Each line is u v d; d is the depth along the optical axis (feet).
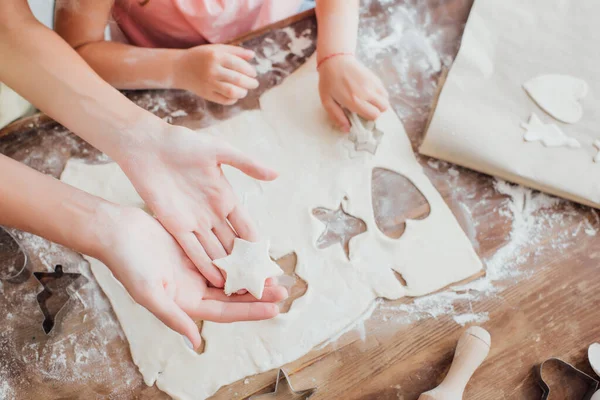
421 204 3.06
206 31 3.74
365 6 3.49
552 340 2.80
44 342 2.71
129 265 2.29
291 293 2.86
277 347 2.73
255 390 2.66
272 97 3.25
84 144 3.07
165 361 2.69
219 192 2.66
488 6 3.35
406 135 3.21
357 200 3.04
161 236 2.52
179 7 3.55
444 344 2.77
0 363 2.68
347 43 3.19
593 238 3.02
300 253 2.93
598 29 3.29
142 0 3.56
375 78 3.10
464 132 3.04
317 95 3.28
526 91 3.15
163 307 2.23
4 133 3.03
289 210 3.01
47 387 2.64
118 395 2.64
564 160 3.02
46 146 3.04
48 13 4.23
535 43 3.26
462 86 3.17
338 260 2.91
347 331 2.77
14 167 2.43
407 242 2.95
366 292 2.85
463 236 2.97
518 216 3.06
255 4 3.74
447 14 3.51
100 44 3.27
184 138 2.58
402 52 3.42
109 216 2.39
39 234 2.43
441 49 3.44
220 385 2.65
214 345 2.72
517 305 2.86
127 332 2.74
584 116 3.10
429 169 3.15
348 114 3.14
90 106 2.69
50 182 2.45
